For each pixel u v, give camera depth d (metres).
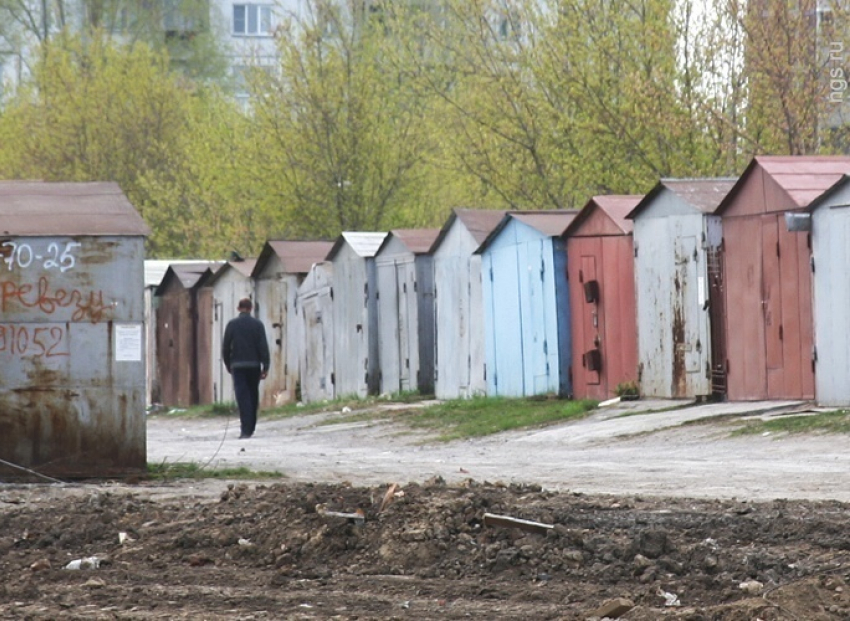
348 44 169.88
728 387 85.12
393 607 32.12
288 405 131.12
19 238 58.12
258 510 43.06
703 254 86.06
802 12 122.12
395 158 169.88
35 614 32.16
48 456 58.19
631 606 29.84
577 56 131.75
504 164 142.12
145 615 31.80
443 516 39.41
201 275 148.12
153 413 150.75
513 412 95.00
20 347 58.19
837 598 29.80
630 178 130.12
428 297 116.81
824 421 70.00
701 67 128.00
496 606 31.77
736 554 34.28
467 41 143.75
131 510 46.47
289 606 32.62
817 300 77.62
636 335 92.94
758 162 81.62
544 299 100.75
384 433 95.69
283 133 170.00
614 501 43.38
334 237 170.50
